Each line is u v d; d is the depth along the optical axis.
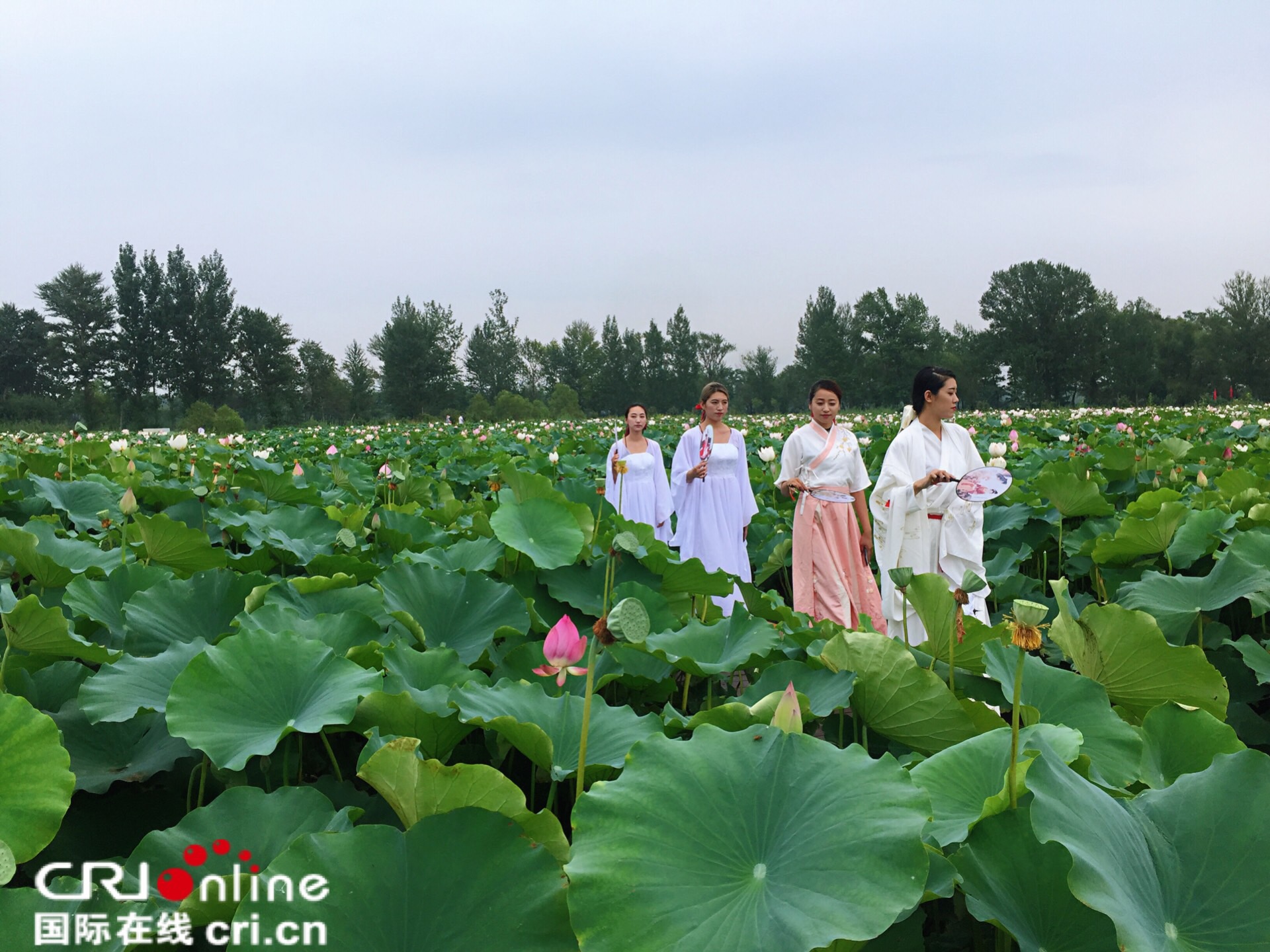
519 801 1.80
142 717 2.72
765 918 1.57
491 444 19.00
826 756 1.86
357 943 1.56
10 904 1.65
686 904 1.61
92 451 9.91
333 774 2.92
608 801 1.75
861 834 1.67
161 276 86.19
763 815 1.79
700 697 3.74
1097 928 1.71
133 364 85.94
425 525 5.81
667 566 4.30
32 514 5.78
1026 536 7.30
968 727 2.71
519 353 106.94
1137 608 4.44
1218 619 5.27
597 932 1.56
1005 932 1.86
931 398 5.36
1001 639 3.11
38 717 1.96
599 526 5.34
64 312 84.88
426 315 89.44
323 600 3.57
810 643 3.46
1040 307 97.94
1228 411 29.27
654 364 104.56
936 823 2.05
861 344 106.00
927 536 5.29
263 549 4.72
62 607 3.77
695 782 1.82
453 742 2.62
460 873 1.64
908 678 2.74
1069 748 2.13
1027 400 100.94
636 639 1.99
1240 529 5.87
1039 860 1.80
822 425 6.49
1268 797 1.77
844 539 6.46
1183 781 1.88
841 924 1.52
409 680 2.94
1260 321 88.12
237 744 2.39
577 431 25.89
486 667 3.50
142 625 3.31
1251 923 1.62
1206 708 3.16
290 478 7.39
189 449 13.12
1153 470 9.34
